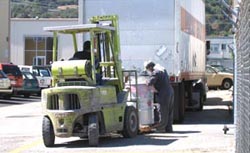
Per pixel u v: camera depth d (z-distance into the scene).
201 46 28.80
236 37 12.60
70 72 15.15
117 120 16.06
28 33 76.38
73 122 14.88
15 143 16.28
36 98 41.97
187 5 22.77
